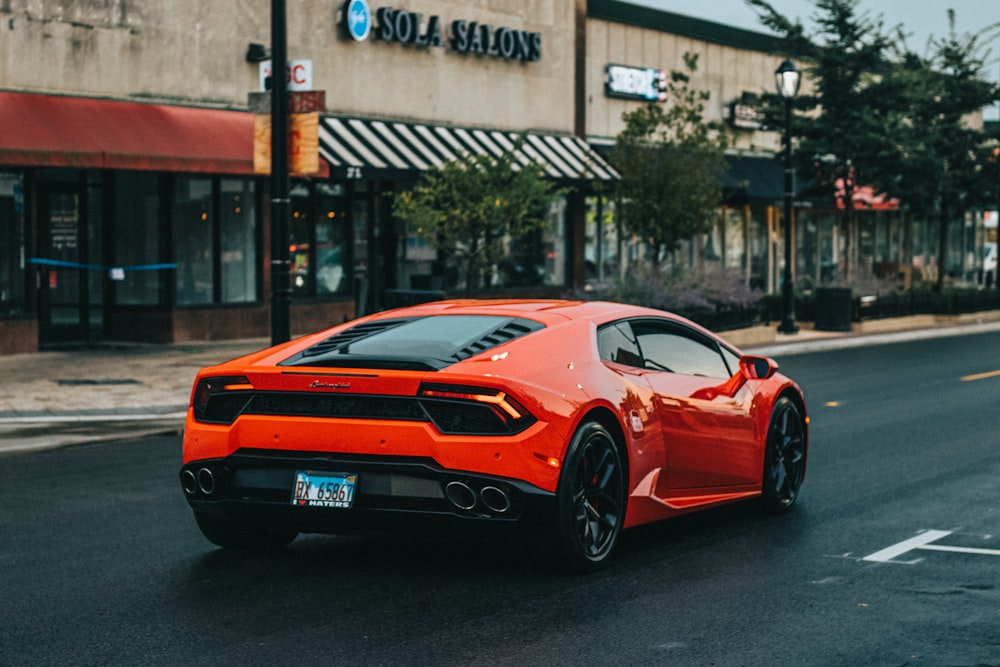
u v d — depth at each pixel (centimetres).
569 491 676
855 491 995
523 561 744
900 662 557
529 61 3145
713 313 2597
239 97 2412
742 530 844
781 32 3541
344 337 750
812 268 4434
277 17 1588
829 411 1539
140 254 2312
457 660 553
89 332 2262
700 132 2922
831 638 593
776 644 582
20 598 660
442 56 2900
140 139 2131
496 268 2411
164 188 2306
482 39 2988
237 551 772
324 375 670
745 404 859
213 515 733
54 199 2206
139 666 544
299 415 680
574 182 3000
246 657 557
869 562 752
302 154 1603
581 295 2648
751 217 4084
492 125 3041
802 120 3512
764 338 2750
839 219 4575
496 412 655
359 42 2694
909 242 5012
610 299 2534
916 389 1806
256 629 601
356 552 769
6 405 1488
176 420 1442
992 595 677
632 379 756
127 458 1168
